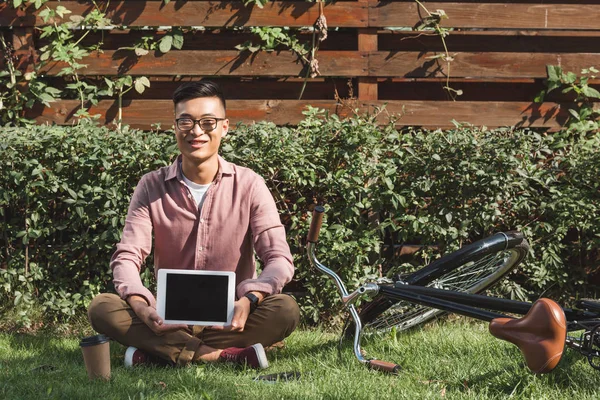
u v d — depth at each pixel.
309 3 5.55
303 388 3.01
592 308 3.06
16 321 4.63
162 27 5.65
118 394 2.89
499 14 5.61
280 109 5.57
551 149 5.10
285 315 3.61
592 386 3.03
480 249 3.86
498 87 5.79
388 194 4.72
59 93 5.62
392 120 5.02
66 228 4.77
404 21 5.58
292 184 4.72
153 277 4.71
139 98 5.74
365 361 3.34
